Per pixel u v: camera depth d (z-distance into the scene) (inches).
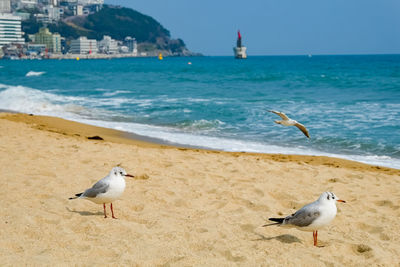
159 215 279.6
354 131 716.7
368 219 288.4
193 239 239.1
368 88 1509.6
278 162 470.3
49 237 231.3
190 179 374.0
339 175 418.3
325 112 924.0
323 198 226.4
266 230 259.6
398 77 2043.6
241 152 561.3
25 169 377.7
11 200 293.7
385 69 3011.8
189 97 1283.2
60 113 930.7
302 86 1681.8
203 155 493.4
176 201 312.8
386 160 544.4
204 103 1109.7
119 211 285.3
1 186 323.3
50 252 209.5
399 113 881.5
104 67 4485.7
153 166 418.6
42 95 1232.8
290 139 673.6
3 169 374.6
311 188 365.4
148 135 687.7
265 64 5113.2
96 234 242.5
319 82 1844.2
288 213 296.5
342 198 339.9
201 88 1641.2
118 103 1112.8
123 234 243.0
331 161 509.0
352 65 4121.6
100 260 203.3
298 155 537.6
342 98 1206.3
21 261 197.0
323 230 266.2
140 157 455.8
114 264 197.9
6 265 192.4
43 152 451.8
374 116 853.8
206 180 373.4
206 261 204.4
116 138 646.5
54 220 258.7
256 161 464.8
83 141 550.0
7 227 241.1
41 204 291.0
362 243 240.8
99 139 599.2
